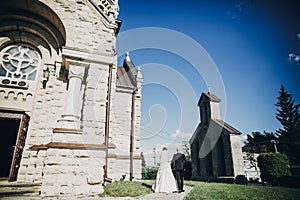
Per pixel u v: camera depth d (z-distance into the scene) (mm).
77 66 7133
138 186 7352
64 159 5750
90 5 8062
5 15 7738
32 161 6902
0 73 7809
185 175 18516
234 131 14422
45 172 5496
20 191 5520
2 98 7477
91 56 7289
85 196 5543
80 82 7078
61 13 7539
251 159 18625
